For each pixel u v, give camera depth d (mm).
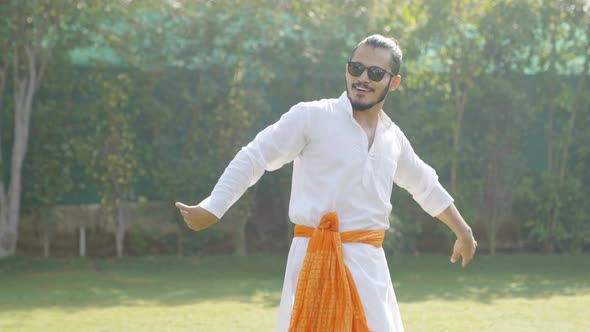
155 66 11117
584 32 11984
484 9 11883
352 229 3156
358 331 3072
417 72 11828
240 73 11438
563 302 7645
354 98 3199
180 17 11234
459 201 11852
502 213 12289
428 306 7348
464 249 3633
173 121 11406
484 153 12055
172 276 9641
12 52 10750
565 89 12055
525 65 11875
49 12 10508
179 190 11320
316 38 11375
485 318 6629
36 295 8062
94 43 11117
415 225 11680
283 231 12078
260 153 3135
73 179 11289
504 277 9805
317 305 3078
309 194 3176
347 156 3148
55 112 11055
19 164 10781
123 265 10438
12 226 10789
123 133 11109
